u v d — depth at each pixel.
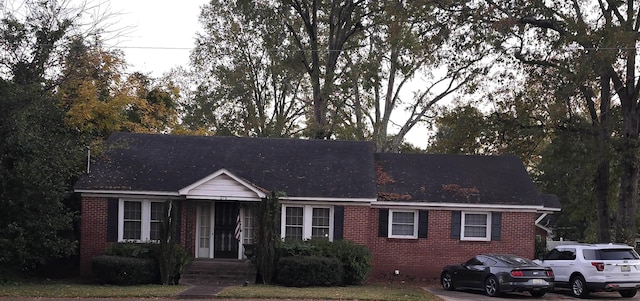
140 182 25.53
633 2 28.52
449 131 41.50
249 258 24.61
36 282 22.92
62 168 23.20
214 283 23.17
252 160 27.55
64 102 29.25
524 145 33.25
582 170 33.06
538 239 37.91
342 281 23.92
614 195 36.31
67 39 24.64
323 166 27.38
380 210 26.84
